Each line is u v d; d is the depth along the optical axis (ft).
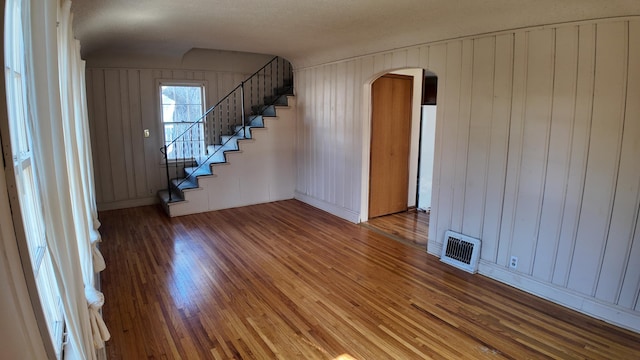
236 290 10.75
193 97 21.29
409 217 18.31
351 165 17.30
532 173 10.48
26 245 2.79
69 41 6.64
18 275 2.68
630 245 8.87
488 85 11.25
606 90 8.93
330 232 15.98
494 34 10.91
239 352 7.98
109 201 19.62
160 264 12.54
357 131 16.71
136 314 9.43
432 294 10.61
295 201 21.49
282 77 23.81
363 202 17.22
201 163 20.92
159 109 20.24
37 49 3.46
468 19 11.29
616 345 8.35
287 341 8.38
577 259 9.77
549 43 9.78
